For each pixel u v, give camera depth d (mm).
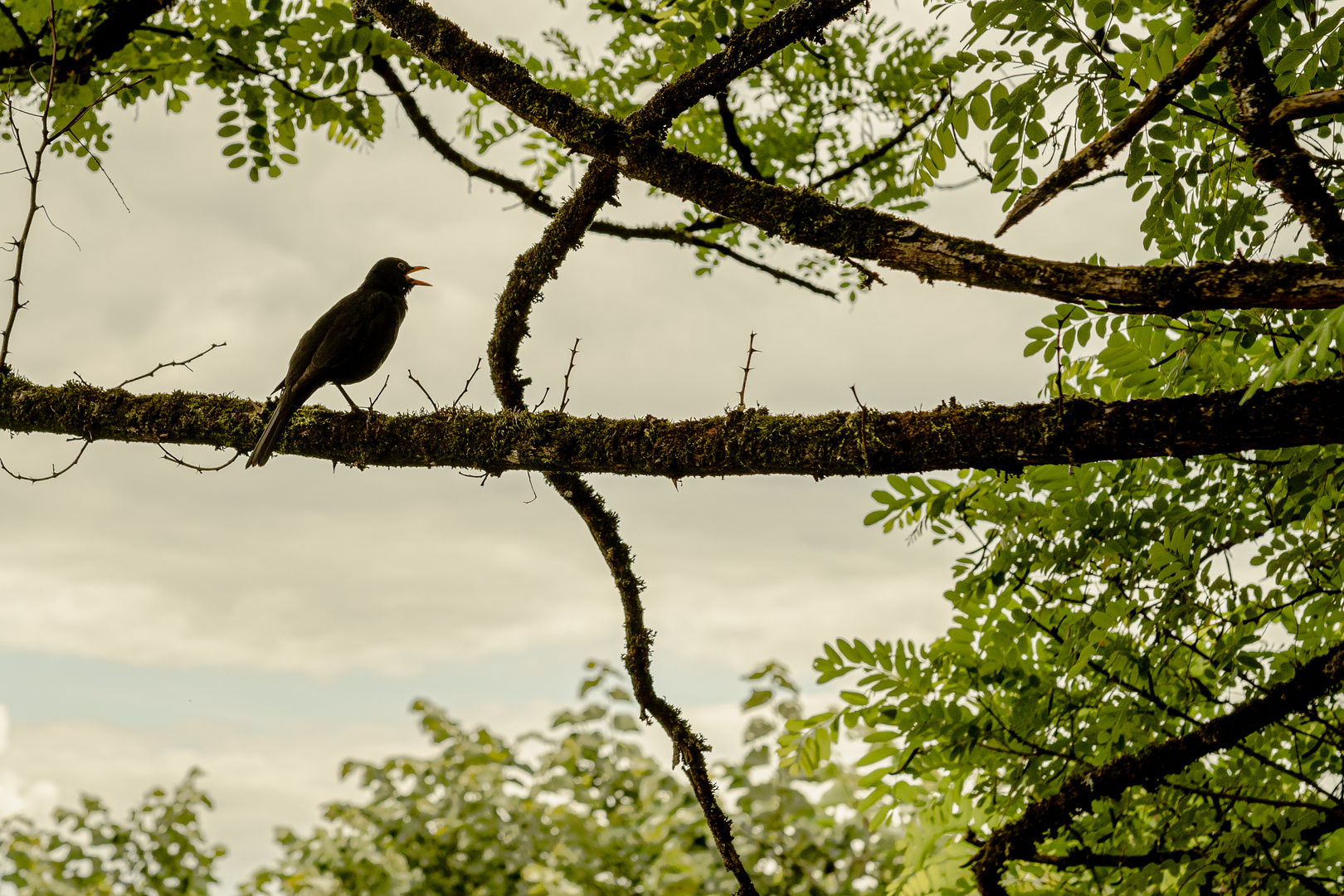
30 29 5793
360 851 8633
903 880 5359
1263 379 2797
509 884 8422
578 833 8188
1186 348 4113
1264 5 2723
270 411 4785
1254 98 3562
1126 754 4191
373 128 6406
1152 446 3082
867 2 3725
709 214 6535
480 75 3998
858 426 3469
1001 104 3668
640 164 3703
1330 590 4023
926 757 4555
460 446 4230
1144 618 4199
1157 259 4133
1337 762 4277
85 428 4965
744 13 4605
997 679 4570
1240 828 4031
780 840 7613
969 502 4555
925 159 3824
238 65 6121
